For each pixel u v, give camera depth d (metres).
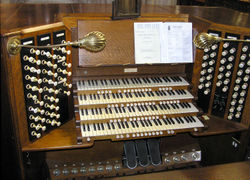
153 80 2.96
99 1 4.05
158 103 2.82
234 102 2.86
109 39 2.73
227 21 2.87
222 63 2.79
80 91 2.70
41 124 2.55
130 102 2.73
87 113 2.64
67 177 3.03
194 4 4.80
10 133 2.27
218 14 3.25
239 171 2.41
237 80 2.77
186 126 2.73
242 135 2.93
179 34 2.82
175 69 3.06
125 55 2.77
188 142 3.31
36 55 2.26
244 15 3.29
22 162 2.45
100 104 2.67
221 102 2.94
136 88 2.81
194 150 3.33
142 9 3.20
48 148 2.50
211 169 2.43
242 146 2.97
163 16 2.87
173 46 2.81
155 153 3.07
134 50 2.77
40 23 2.32
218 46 2.78
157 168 3.24
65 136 2.65
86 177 3.08
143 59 2.76
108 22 2.72
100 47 2.38
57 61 2.49
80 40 2.29
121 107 2.76
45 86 2.45
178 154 3.29
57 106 2.65
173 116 2.79
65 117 2.81
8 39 2.01
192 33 2.89
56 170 3.00
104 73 2.89
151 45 2.77
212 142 3.29
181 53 2.82
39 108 2.47
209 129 2.84
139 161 3.01
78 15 2.71
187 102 2.91
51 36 2.36
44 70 2.38
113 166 3.14
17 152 2.38
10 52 2.04
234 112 2.92
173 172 2.38
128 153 3.02
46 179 3.03
